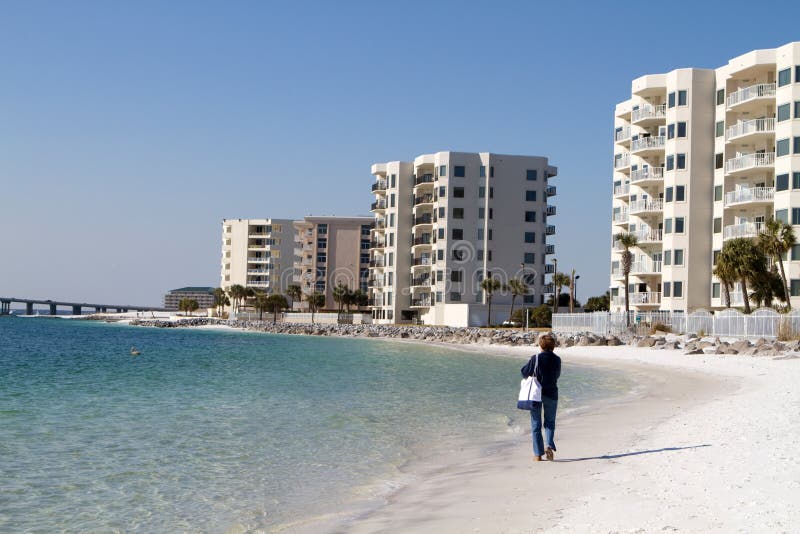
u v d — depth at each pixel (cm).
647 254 8494
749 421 1770
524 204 12725
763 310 5962
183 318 18888
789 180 6738
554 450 1416
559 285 12950
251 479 1420
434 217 12738
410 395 2998
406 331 10462
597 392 2936
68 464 1590
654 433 1689
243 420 2253
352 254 18662
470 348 7556
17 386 3525
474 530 945
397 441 1828
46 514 1191
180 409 2558
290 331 12469
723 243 7438
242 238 19975
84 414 2447
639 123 8531
